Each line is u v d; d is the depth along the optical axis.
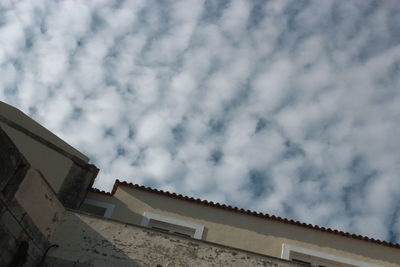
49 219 11.05
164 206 15.06
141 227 11.73
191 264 11.16
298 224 14.89
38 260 10.43
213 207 15.18
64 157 14.97
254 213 15.05
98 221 11.75
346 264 14.12
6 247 8.98
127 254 11.18
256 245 14.36
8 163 9.05
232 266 11.21
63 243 11.19
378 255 14.37
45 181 10.73
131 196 15.24
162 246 11.41
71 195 14.48
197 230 14.55
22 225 9.63
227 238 14.46
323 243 14.54
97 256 11.06
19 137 14.16
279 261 11.45
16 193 9.35
